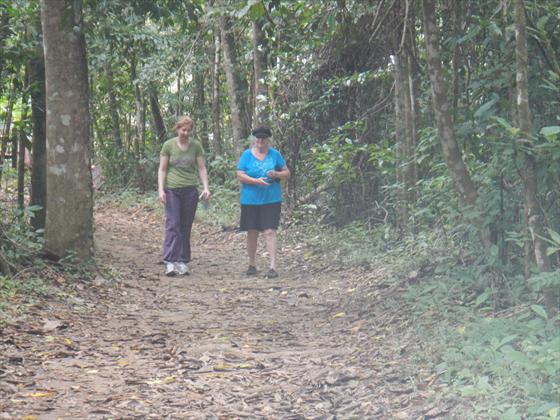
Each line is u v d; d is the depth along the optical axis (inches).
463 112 301.9
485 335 227.6
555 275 224.5
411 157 382.9
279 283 416.2
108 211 824.3
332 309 335.3
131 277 425.1
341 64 550.9
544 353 192.7
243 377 230.5
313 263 465.7
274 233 439.5
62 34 382.0
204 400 207.8
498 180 284.8
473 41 312.3
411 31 360.8
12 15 392.8
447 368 212.2
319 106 567.5
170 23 454.3
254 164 440.5
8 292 321.7
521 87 238.2
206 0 607.8
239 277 441.4
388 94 514.9
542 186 255.8
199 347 266.5
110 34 530.6
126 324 311.0
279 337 288.8
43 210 429.4
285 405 203.6
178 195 445.7
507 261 287.9
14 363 236.1
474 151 290.7
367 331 283.4
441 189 341.1
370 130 536.7
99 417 190.5
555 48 271.0
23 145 425.4
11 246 372.2
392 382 215.6
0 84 414.0
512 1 250.7
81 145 389.4
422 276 340.8
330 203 562.6
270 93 592.7
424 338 248.1
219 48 797.2
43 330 281.9
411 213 413.1
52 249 385.4
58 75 384.5
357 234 487.5
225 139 936.3
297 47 552.4
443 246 359.6
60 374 228.7
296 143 590.2
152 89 924.0
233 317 332.2
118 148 978.1
